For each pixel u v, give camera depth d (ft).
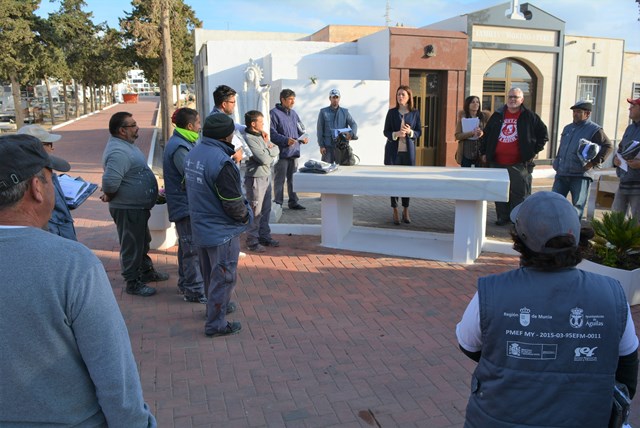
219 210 14.47
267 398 12.16
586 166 23.04
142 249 18.13
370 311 16.97
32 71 86.99
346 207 24.57
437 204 32.86
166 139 54.44
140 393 5.56
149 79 78.07
